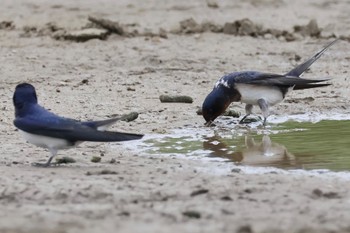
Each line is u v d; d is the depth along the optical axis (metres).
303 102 19.83
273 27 27.89
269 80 17.88
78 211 10.74
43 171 13.30
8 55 24.09
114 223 10.12
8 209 10.88
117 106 19.19
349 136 16.56
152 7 30.36
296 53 24.67
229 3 31.34
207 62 23.66
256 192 11.92
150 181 12.61
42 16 28.52
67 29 26.42
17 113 13.70
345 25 28.12
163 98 19.62
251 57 24.25
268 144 15.97
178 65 23.30
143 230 9.80
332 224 10.15
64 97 19.97
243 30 26.66
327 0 31.86
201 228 9.91
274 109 19.25
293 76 18.44
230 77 17.81
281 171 13.71
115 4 30.77
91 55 24.16
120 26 26.08
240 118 18.67
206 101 17.75
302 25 27.25
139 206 11.04
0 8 29.88
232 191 11.95
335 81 21.83
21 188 11.97
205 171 13.62
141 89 20.88
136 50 24.64
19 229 9.89
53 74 22.28
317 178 13.02
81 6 30.20
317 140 16.23
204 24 27.03
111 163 14.19
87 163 14.13
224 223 10.18
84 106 19.14
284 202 11.32
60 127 13.43
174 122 17.95
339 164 14.19
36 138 13.59
